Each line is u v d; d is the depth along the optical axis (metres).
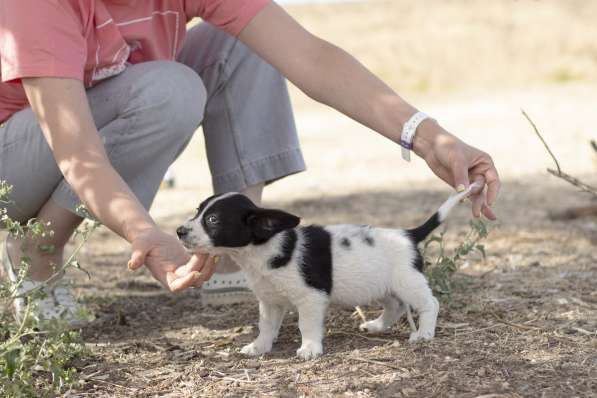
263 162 5.12
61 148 3.76
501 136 13.55
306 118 17.53
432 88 20.98
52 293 4.64
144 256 3.52
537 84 20.50
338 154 12.99
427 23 26.08
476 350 4.07
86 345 4.41
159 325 4.83
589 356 3.96
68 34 3.93
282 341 4.46
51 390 3.64
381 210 8.58
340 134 15.15
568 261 5.98
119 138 4.47
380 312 4.87
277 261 4.10
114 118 4.54
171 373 3.97
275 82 5.12
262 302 4.27
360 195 9.56
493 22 25.17
